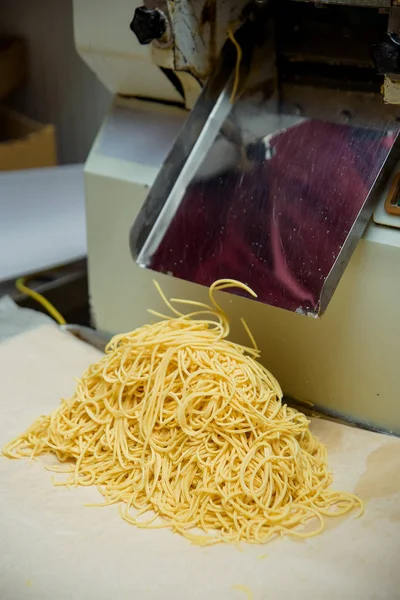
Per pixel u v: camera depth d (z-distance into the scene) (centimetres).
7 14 247
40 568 90
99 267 142
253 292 106
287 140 117
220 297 124
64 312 176
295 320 117
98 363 118
